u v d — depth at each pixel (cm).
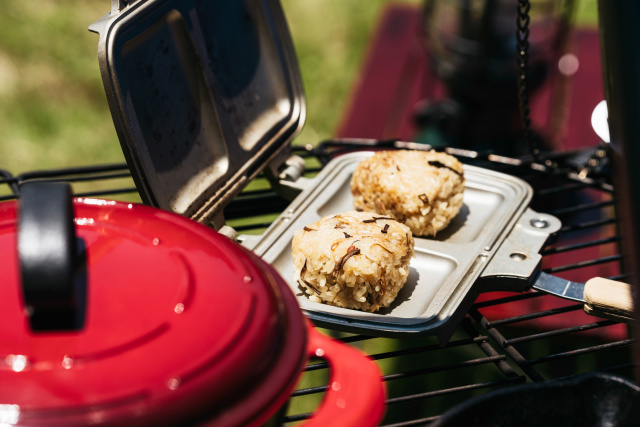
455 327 58
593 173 74
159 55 60
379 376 46
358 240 59
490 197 69
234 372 43
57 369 41
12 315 43
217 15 64
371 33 181
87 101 156
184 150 62
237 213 71
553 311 59
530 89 122
